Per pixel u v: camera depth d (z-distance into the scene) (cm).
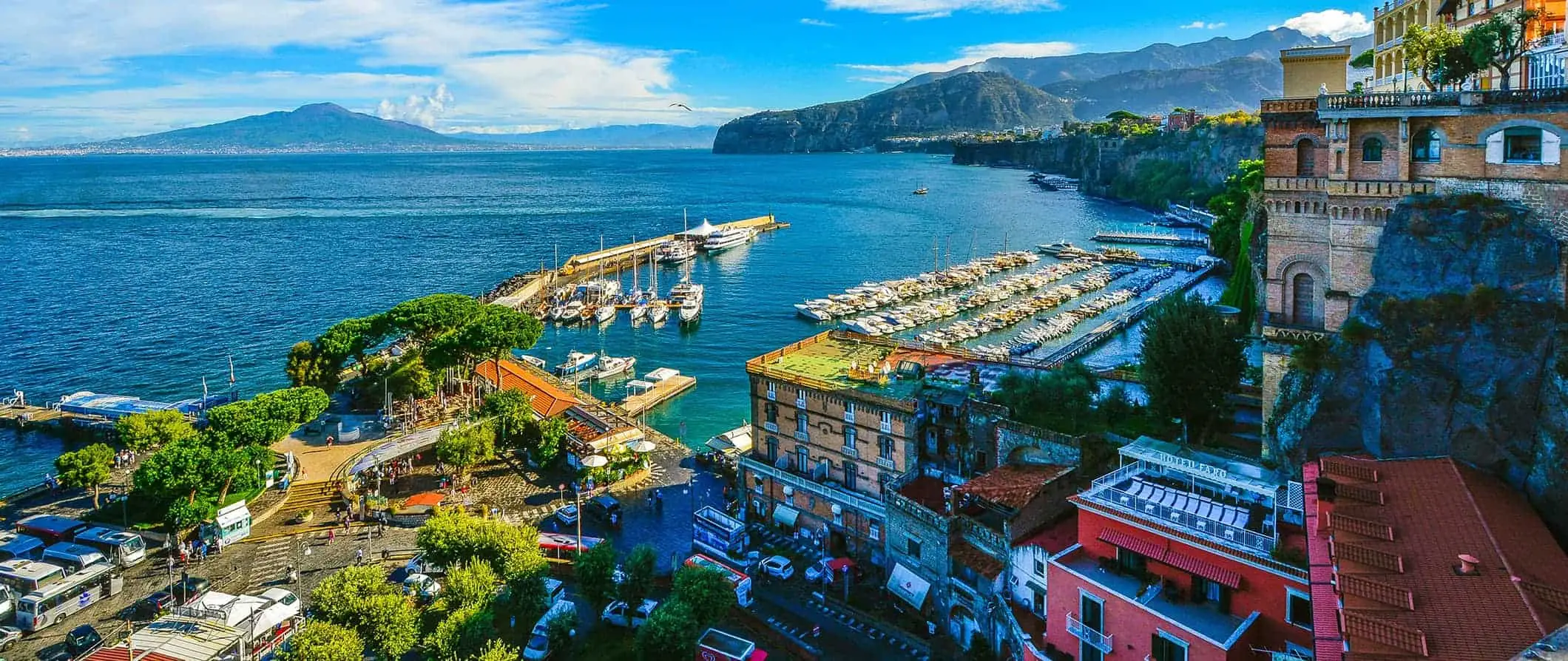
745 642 7281
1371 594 4316
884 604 8319
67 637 7862
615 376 17238
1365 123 6650
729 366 17975
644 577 7862
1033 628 6912
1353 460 5800
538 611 7788
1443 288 6128
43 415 14462
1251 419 8731
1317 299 7106
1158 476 6838
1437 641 3903
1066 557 6700
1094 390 8881
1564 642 3444
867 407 9194
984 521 7662
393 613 7081
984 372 9950
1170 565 6078
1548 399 5500
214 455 9625
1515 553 4484
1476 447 5753
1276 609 5644
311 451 12006
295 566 9169
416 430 12506
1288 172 7169
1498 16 6781
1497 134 6047
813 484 9519
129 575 9144
